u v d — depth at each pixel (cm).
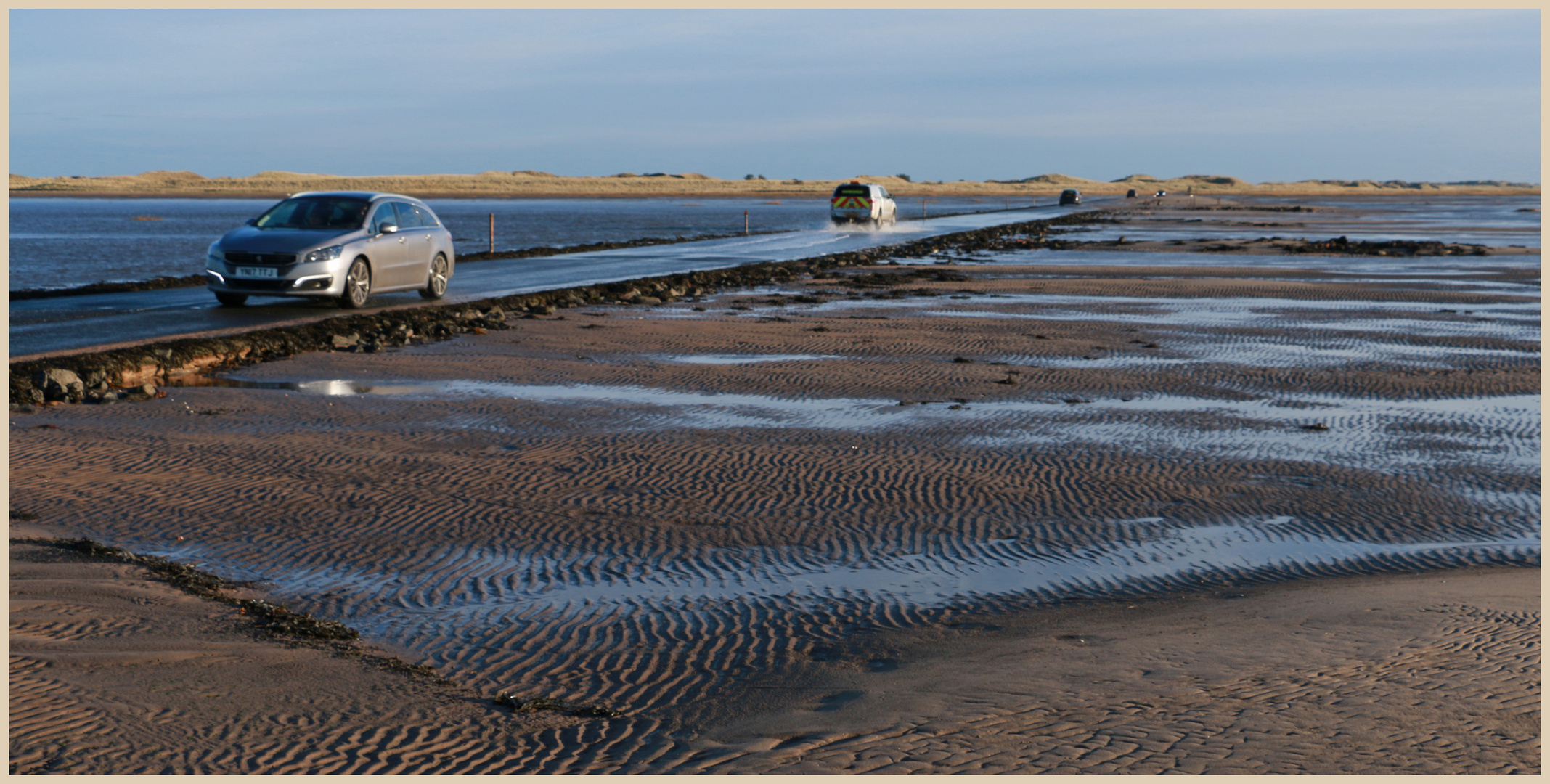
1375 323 2272
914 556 834
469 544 831
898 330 2081
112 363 1432
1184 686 565
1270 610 709
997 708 542
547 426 1234
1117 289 2967
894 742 502
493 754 497
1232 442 1218
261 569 766
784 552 834
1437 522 943
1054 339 1991
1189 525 926
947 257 4206
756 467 1072
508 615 695
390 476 1009
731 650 645
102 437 1130
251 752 488
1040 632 677
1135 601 746
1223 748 485
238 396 1376
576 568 786
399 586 741
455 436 1178
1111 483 1041
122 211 12256
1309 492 1027
